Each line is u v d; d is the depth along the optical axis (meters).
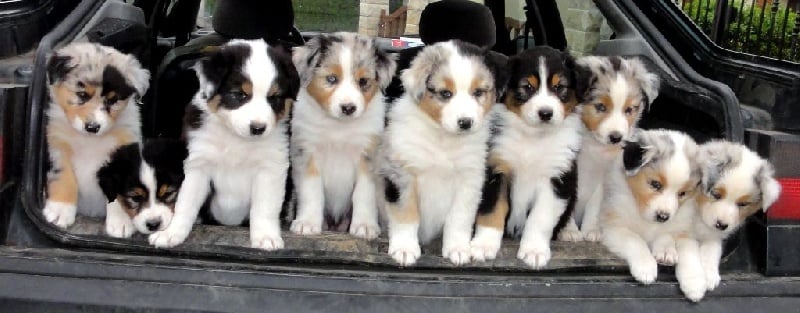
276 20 2.12
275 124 1.66
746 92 1.69
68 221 1.54
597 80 1.78
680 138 1.69
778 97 1.61
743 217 1.58
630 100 1.78
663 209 1.63
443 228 1.74
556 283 1.46
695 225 1.65
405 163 1.69
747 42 2.83
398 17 2.68
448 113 1.66
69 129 1.61
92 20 1.70
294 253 1.50
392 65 1.77
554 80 1.73
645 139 1.68
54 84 1.58
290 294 1.42
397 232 1.63
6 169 1.46
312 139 1.77
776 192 1.52
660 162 1.65
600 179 1.82
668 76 1.76
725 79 1.76
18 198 1.47
